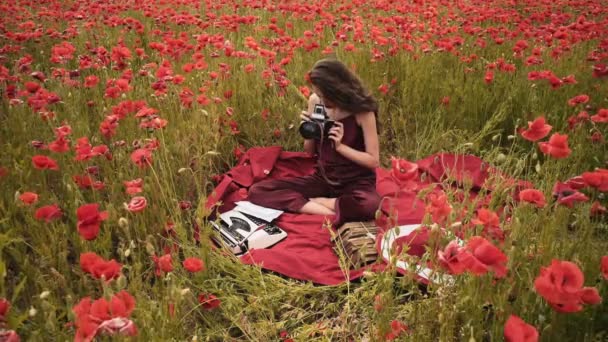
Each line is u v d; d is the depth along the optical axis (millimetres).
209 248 2729
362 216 3336
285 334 2439
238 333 2523
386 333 2047
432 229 1985
